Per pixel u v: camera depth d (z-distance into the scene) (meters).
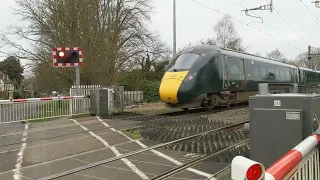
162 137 8.80
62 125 11.87
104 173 5.58
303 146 2.87
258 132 4.14
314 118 3.95
